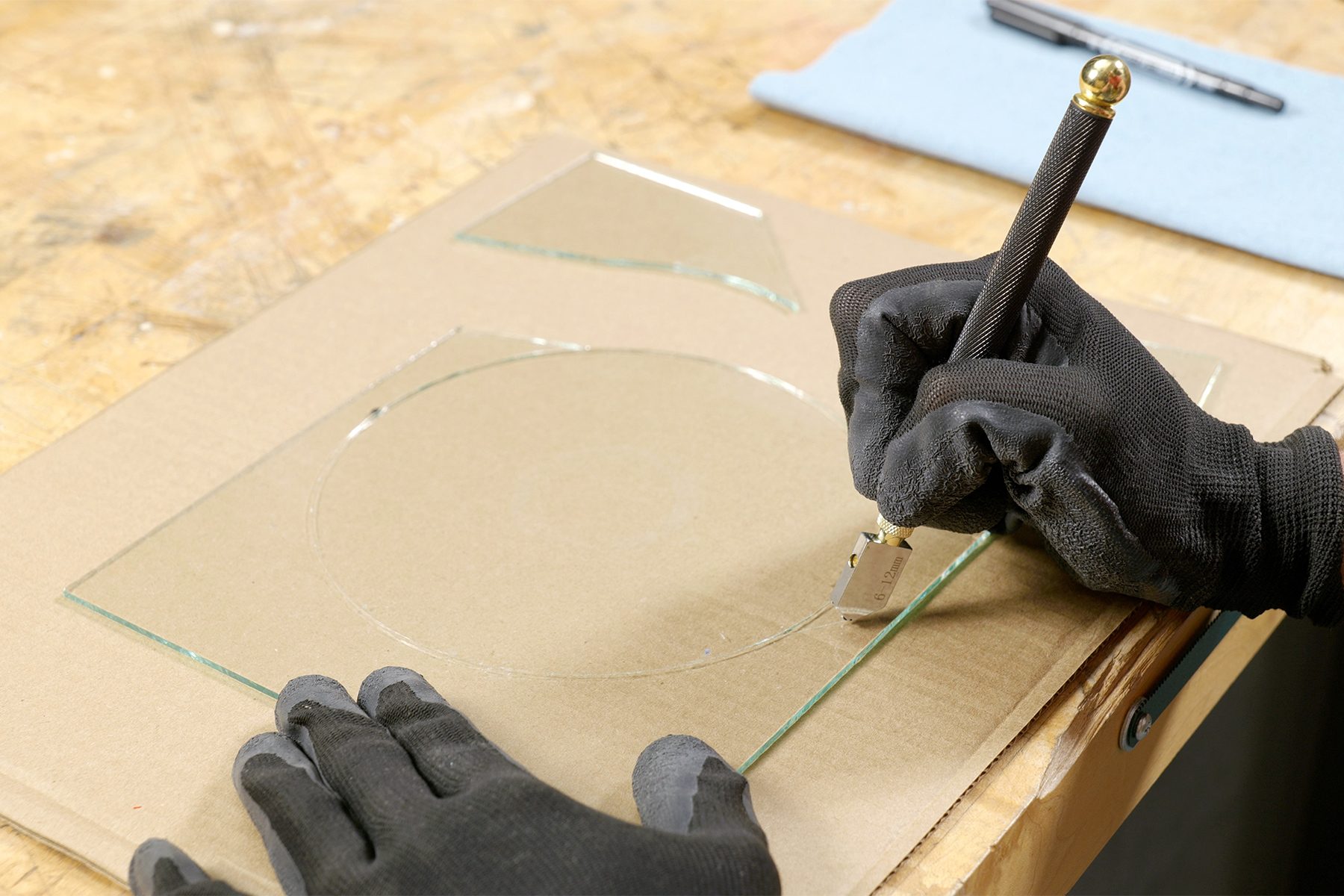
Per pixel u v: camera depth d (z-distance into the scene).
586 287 0.98
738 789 0.57
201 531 0.75
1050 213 0.54
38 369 0.90
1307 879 1.59
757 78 1.22
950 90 1.19
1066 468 0.58
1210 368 0.89
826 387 0.88
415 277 0.99
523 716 0.63
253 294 0.98
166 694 0.65
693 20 1.39
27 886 0.56
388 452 0.81
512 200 1.08
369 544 0.74
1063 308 0.67
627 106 1.24
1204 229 1.03
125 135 1.18
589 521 0.76
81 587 0.71
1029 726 0.65
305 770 0.57
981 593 0.72
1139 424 0.63
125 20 1.38
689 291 0.98
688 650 0.67
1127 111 1.16
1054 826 0.67
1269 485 0.66
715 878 0.49
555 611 0.70
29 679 0.65
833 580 0.72
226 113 1.22
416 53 1.33
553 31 1.37
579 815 0.51
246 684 0.65
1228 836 1.51
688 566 0.73
